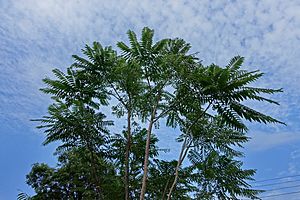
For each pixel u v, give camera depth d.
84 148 13.93
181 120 13.60
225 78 11.04
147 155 12.86
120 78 13.41
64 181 21.11
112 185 14.05
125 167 13.55
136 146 14.48
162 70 13.06
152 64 13.33
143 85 13.48
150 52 13.41
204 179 14.33
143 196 12.26
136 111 13.57
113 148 14.35
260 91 10.91
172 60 12.73
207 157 13.91
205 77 11.44
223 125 13.17
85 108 13.69
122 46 13.55
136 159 14.48
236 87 11.04
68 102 13.57
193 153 13.95
